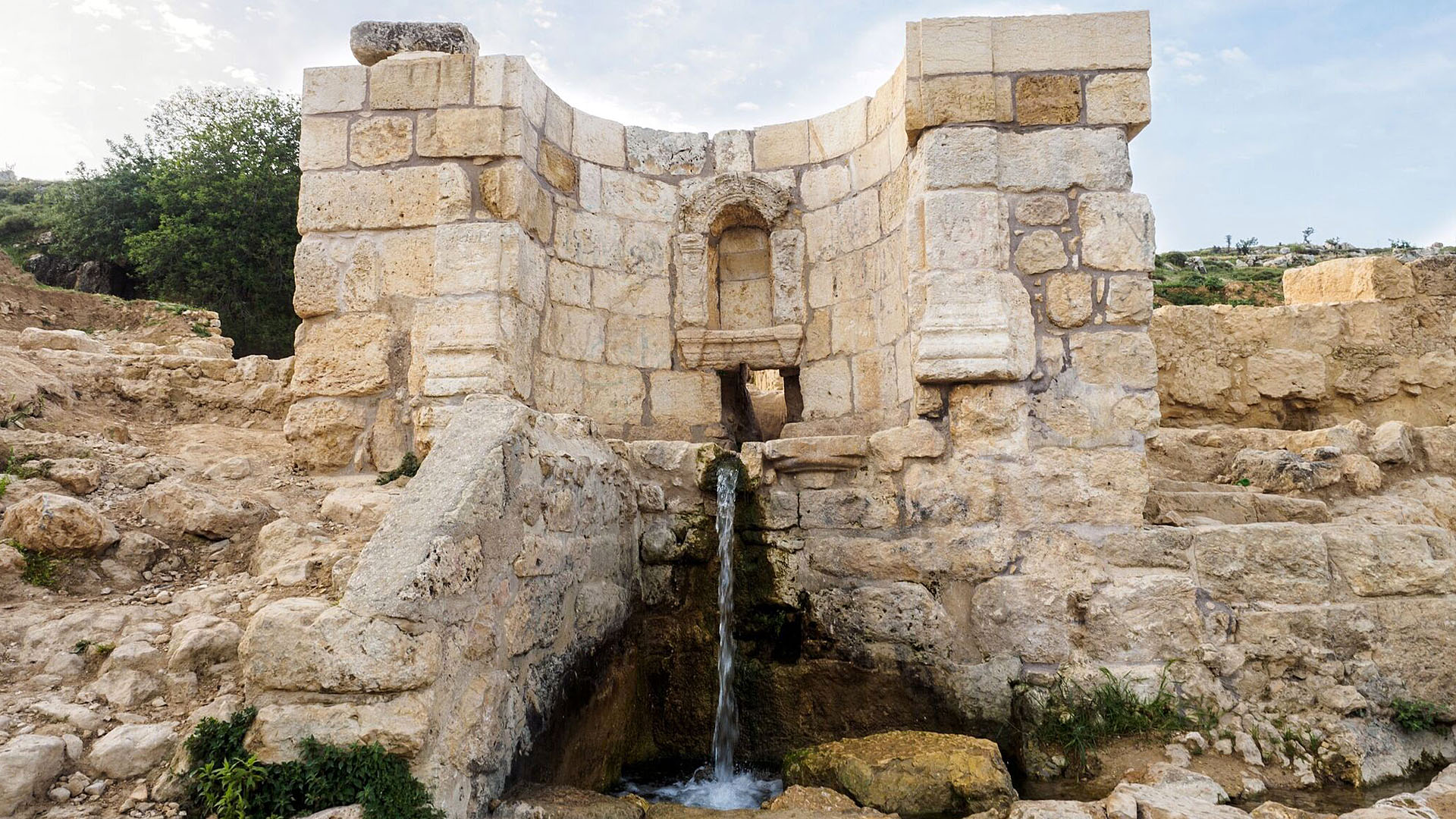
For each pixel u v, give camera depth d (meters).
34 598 3.52
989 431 5.03
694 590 5.49
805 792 3.88
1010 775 4.46
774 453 5.47
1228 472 6.22
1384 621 4.72
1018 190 5.21
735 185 6.69
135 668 3.16
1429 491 5.81
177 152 19.66
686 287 6.68
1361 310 7.22
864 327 6.20
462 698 3.07
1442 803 3.73
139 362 6.38
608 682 4.67
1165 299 33.22
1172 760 4.39
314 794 2.69
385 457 5.48
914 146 5.42
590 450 4.62
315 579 3.77
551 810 3.22
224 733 2.79
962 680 4.86
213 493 4.47
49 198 29.09
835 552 5.31
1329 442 6.10
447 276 5.54
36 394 5.26
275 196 18.92
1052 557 4.91
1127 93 5.24
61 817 2.57
